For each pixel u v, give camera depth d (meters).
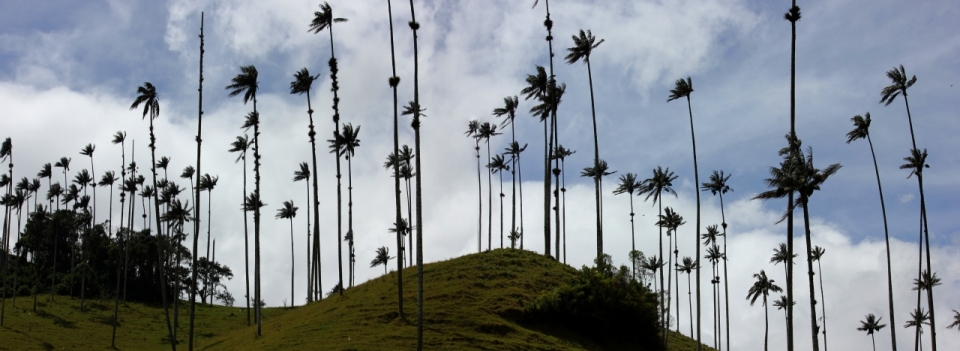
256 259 65.56
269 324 69.50
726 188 90.69
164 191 112.56
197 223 51.97
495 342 48.38
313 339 48.66
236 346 60.44
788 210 43.97
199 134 52.47
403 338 47.50
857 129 69.06
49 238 134.00
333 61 65.31
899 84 64.50
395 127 50.66
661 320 69.56
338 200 71.19
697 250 68.44
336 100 66.00
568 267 72.62
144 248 128.50
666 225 88.25
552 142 77.12
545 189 77.06
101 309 110.69
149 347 85.12
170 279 134.62
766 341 92.88
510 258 71.81
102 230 136.38
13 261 142.12
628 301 58.22
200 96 52.56
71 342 84.88
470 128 107.69
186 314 113.38
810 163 43.31
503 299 57.25
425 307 54.22
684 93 70.81
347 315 55.19
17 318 97.25
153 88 56.94
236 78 65.81
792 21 46.47
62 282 126.62
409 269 73.25
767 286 91.06
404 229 102.00
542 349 48.91
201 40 52.78
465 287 59.25
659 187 77.69
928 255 65.19
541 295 59.91
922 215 65.56
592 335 56.06
